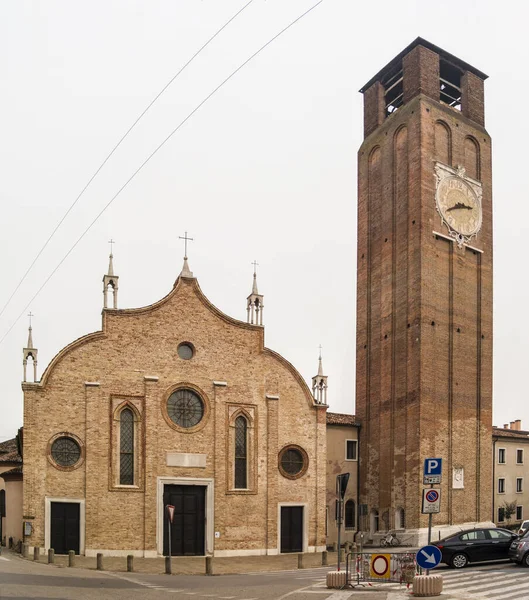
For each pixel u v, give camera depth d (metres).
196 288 48.53
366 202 61.91
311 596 23.77
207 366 47.84
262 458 48.41
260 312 50.81
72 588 24.31
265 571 36.59
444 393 53.38
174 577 32.47
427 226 54.75
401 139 58.53
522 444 70.62
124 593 23.77
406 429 52.81
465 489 52.84
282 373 50.56
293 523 48.97
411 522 50.88
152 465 44.53
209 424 47.06
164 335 46.88
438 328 54.03
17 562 35.06
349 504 56.50
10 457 55.00
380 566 27.22
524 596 22.81
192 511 45.81
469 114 61.03
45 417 42.88
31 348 43.91
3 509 52.81
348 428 57.78
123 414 45.09
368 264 60.59
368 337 59.19
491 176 60.84
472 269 57.53
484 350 56.53
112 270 46.44
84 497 42.75
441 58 60.47
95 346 44.84
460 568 32.44
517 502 68.69
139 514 43.84
